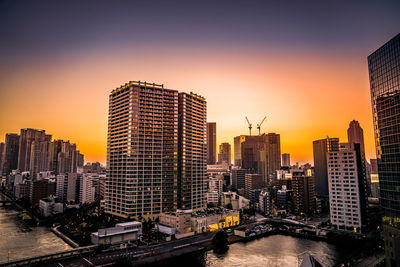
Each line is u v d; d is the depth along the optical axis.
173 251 196.75
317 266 89.00
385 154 156.62
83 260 174.12
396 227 144.38
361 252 191.88
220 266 178.88
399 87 147.50
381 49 161.88
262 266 179.50
